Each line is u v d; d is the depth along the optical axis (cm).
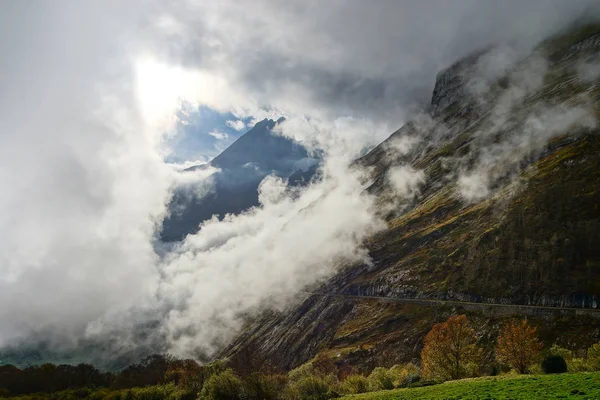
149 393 16188
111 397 17812
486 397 6184
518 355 11475
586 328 17912
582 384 6159
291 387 11119
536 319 19900
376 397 8462
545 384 6562
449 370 12044
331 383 12050
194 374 15525
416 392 8075
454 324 13038
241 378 11706
